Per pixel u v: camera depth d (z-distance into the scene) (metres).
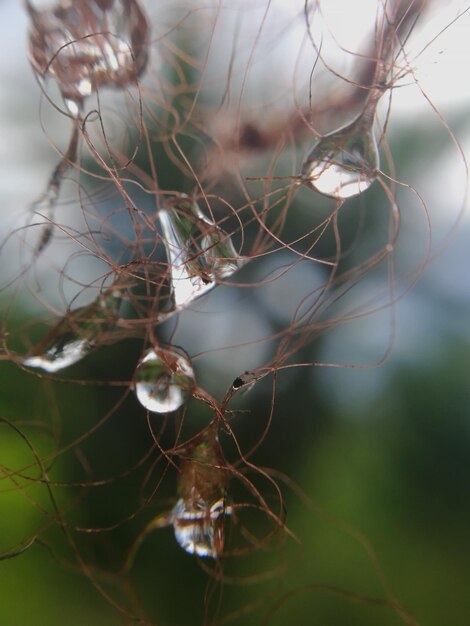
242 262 0.06
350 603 0.06
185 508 0.06
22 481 0.06
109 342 0.06
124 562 0.06
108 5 0.06
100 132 0.06
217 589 0.06
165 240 0.06
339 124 0.06
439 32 0.06
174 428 0.06
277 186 0.06
